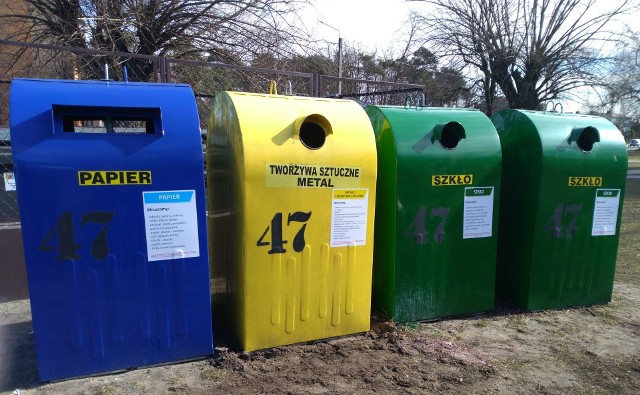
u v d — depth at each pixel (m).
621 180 4.14
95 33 8.73
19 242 4.21
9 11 10.29
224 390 2.66
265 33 9.67
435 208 3.58
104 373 2.78
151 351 2.87
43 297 2.59
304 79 8.77
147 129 3.20
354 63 20.64
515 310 4.07
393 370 2.95
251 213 2.90
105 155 2.60
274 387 2.71
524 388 2.84
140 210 2.71
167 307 2.86
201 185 2.81
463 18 17.75
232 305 3.25
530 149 3.92
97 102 2.62
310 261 3.12
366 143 3.21
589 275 4.20
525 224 4.00
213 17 9.42
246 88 8.76
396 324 3.61
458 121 3.70
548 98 18.20
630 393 2.84
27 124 2.48
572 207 4.00
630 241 7.41
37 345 2.62
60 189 2.54
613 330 3.75
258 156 2.88
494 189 3.76
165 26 9.44
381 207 3.63
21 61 8.50
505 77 17.98
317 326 3.24
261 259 2.98
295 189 3.00
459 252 3.73
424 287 3.66
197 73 8.48
